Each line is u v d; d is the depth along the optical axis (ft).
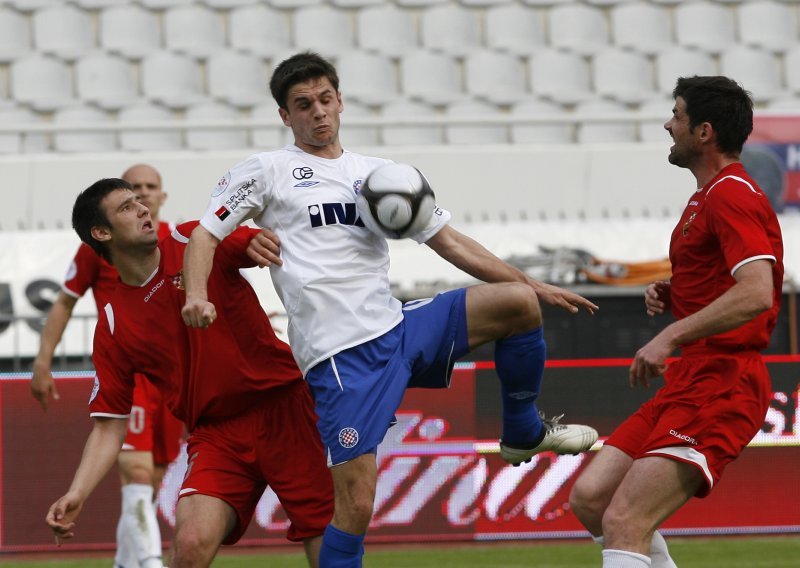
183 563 47.32
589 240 125.08
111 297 51.93
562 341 104.63
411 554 79.20
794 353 105.60
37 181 135.54
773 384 83.30
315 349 45.98
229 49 166.61
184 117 159.53
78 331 106.83
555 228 126.31
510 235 125.49
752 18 173.06
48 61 162.71
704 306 48.67
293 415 50.21
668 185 140.46
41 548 83.71
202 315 44.52
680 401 48.08
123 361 51.60
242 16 168.14
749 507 83.87
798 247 126.52
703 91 49.24
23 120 157.28
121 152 146.82
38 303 118.93
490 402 84.28
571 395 83.82
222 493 48.85
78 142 153.79
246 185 46.29
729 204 46.52
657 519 46.98
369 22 169.37
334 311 45.91
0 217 134.21
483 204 139.03
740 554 77.00
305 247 46.32
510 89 166.61
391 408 46.09
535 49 169.17
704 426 47.26
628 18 171.83
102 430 52.24
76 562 79.66
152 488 71.67
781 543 81.30
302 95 46.60
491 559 76.79
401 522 83.51
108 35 166.61
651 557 51.55
